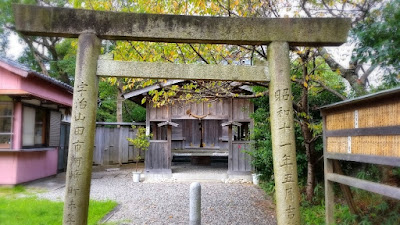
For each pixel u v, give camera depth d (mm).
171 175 10141
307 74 5203
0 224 4676
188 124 13484
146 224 5113
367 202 5180
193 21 3600
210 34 3604
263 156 7047
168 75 3607
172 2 4965
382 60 4230
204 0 4574
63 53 16344
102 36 3596
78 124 3414
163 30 3572
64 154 11484
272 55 3660
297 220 3439
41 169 9383
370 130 3574
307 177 6816
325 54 5230
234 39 3619
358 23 4602
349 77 5828
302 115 5516
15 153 8000
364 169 5688
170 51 5086
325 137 4773
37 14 3518
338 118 4414
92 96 3502
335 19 3689
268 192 7539
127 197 7250
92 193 7676
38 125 9195
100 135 13070
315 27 3684
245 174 9984
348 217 4746
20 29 3502
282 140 3535
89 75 3494
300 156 6594
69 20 3543
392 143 3232
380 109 3439
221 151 12289
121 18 3561
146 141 9875
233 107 10344
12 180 7945
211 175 10297
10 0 13578
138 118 16422
